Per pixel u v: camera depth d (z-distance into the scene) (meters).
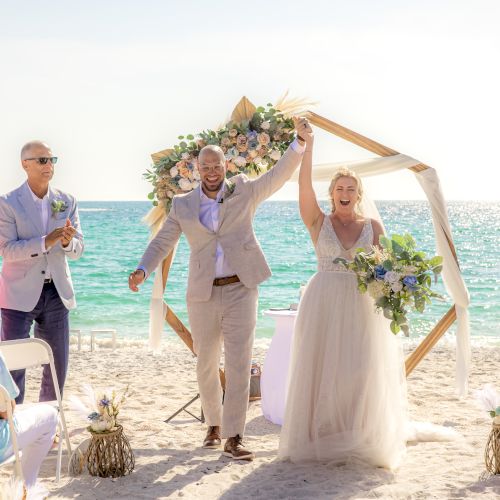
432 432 5.46
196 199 5.21
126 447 5.23
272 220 57.03
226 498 4.18
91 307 22.00
